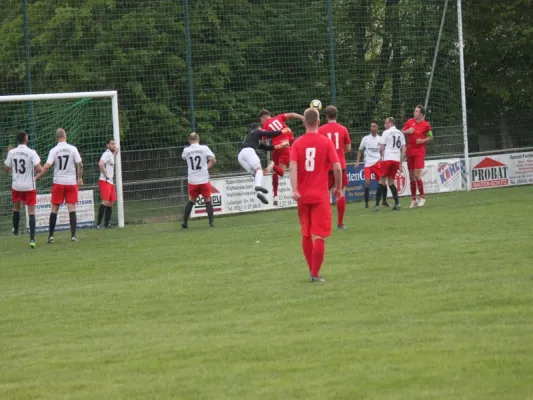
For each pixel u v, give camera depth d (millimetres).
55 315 35719
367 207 78000
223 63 92375
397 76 92438
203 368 25625
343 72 91812
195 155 69750
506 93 113938
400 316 30641
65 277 46656
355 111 91938
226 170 87000
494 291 33656
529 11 119125
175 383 24266
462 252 44375
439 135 91250
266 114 65875
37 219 73688
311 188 37969
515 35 118375
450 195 85812
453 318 29750
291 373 24438
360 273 40312
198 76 91500
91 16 88000
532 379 22391
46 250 59875
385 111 92562
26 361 28188
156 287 40688
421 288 35469
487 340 26422
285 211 81875
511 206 68875
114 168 75062
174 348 28328
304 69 92688
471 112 114625
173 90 91000
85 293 40531
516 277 36375
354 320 30500
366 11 91750
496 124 102125
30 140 77812
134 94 89500
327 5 88688
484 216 62062
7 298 40438
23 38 86000
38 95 70125
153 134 90438
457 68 92938
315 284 38219
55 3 87375
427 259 42969
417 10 91812
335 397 21938
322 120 91062
